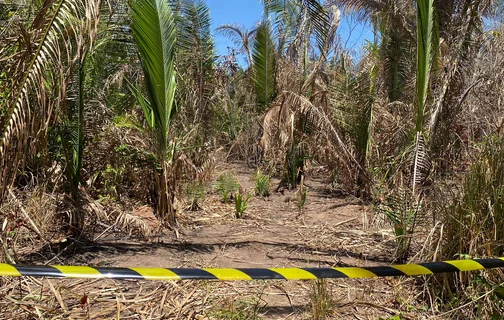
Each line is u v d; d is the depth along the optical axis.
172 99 4.59
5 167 2.89
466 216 2.98
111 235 4.39
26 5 4.01
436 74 5.16
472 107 5.38
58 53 2.90
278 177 8.41
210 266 3.78
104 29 4.04
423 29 3.83
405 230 3.70
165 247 4.20
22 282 3.18
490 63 6.14
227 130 10.88
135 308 2.92
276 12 8.09
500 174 3.05
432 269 2.42
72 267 2.12
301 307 3.04
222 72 11.02
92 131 4.67
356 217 5.44
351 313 2.98
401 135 6.23
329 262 3.91
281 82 8.38
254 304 3.02
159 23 4.23
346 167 6.13
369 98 6.64
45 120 3.03
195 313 2.89
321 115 6.04
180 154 4.96
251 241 4.50
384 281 3.45
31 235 3.93
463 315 2.84
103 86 5.32
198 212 5.59
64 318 2.71
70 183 3.96
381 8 7.65
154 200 4.94
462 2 5.73
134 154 4.81
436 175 3.78
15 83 2.90
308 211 5.88
